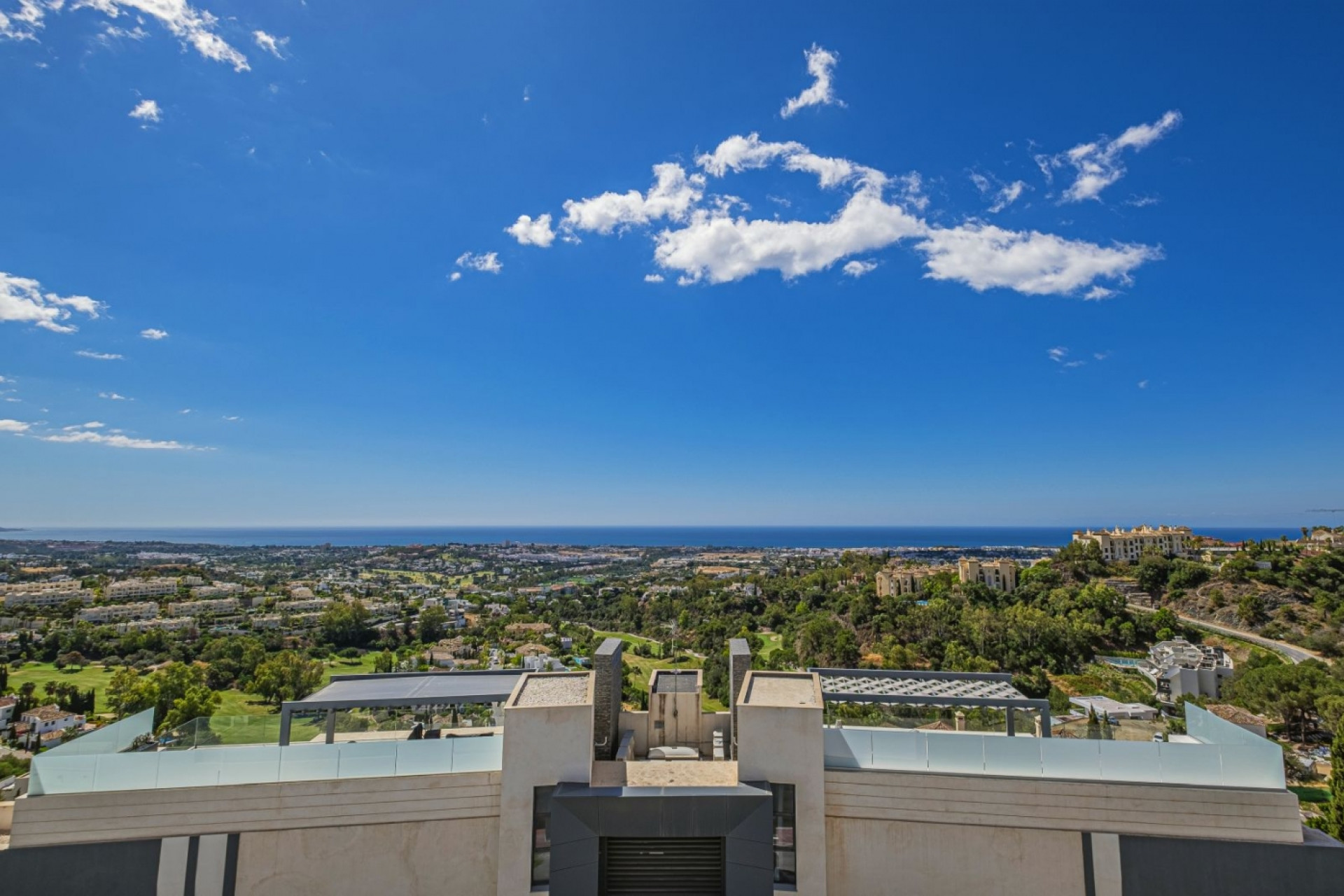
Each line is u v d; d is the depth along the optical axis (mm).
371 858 12742
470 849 12914
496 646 112625
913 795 12906
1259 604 97750
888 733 13242
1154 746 12688
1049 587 118375
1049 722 15422
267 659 98688
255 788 12688
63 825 12227
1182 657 80688
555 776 12727
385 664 101125
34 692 84812
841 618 97438
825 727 13820
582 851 12219
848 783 13008
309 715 15047
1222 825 12289
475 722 15797
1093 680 76125
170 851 12359
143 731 14125
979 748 13000
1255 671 69875
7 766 61188
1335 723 59406
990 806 12766
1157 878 12281
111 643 114625
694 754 15156
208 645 113188
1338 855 11969
